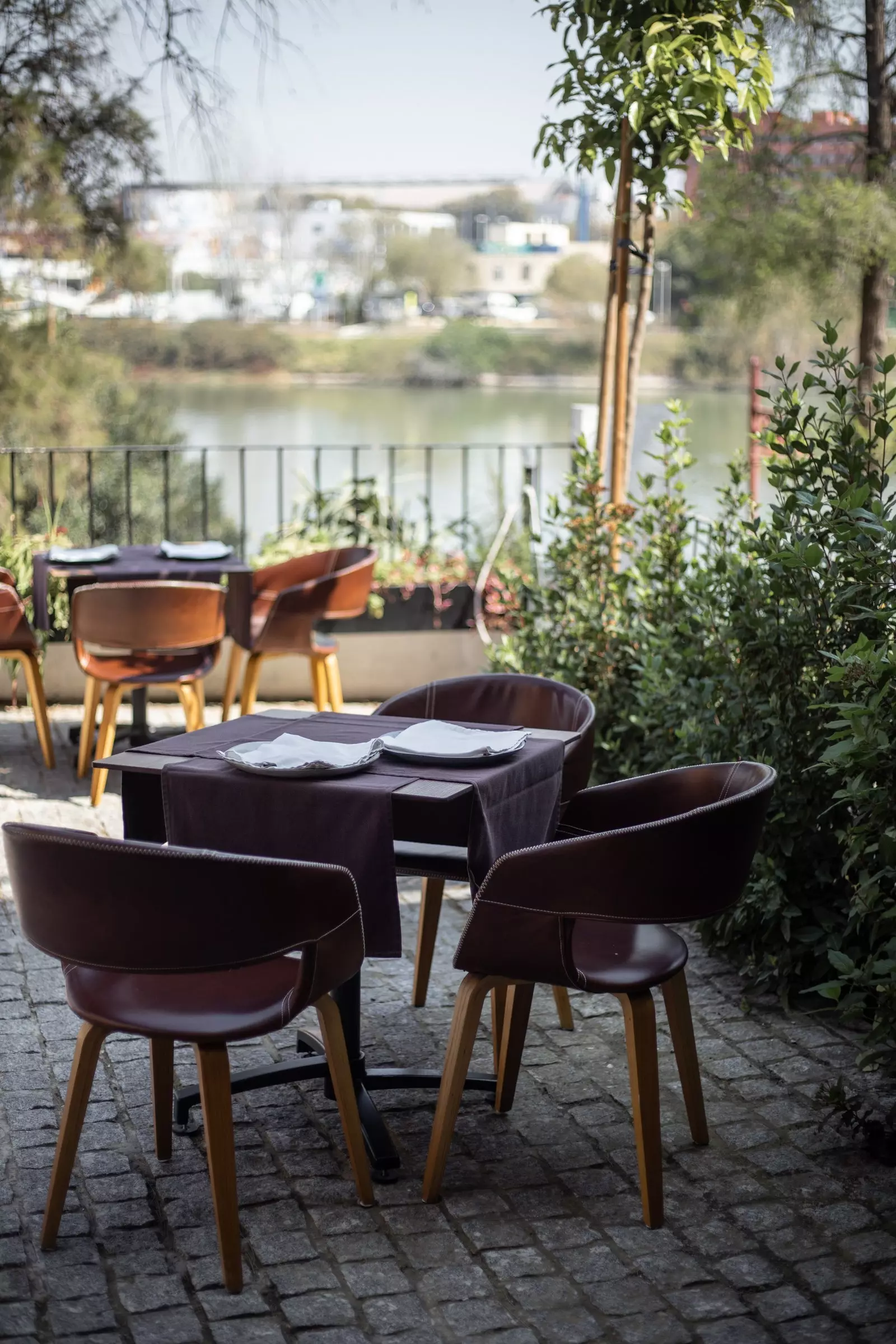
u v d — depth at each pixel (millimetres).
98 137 9297
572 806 3352
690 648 4344
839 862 3918
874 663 3148
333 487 7746
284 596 5965
